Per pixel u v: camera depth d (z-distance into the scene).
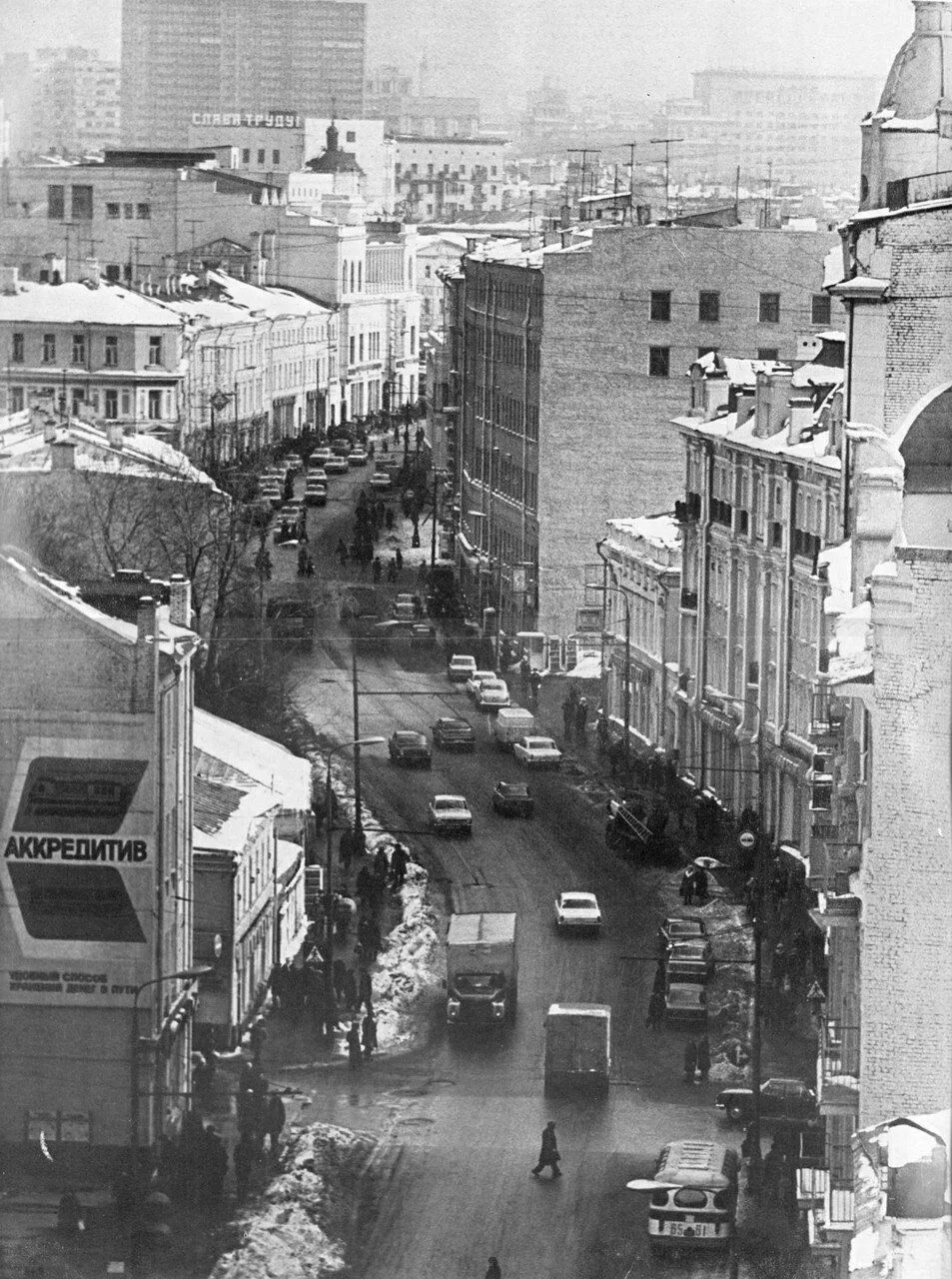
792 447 136.62
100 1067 92.81
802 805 130.62
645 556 161.00
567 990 111.31
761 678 140.12
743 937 114.00
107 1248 83.25
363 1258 83.62
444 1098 97.38
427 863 131.12
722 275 198.88
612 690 166.50
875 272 99.19
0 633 94.50
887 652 70.88
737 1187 86.06
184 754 100.56
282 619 179.25
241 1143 90.69
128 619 103.62
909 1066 72.12
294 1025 105.62
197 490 155.88
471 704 168.38
